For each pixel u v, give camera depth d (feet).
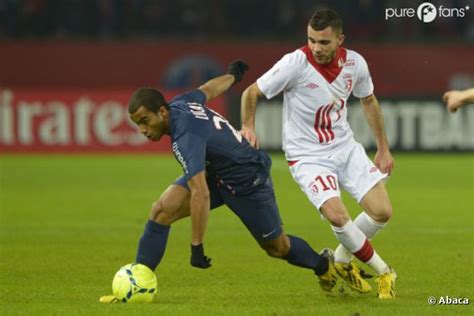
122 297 106.42
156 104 100.94
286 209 212.43
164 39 383.45
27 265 137.28
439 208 212.23
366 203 111.75
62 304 106.01
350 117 333.21
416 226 183.52
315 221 193.16
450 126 343.26
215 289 117.29
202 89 109.19
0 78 376.27
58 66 376.89
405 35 389.80
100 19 392.88
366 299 109.19
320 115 112.98
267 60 376.89
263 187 105.91
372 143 333.42
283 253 108.27
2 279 124.88
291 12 399.65
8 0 390.01
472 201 225.97
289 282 122.62
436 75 376.68
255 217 106.22
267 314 99.30
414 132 342.44
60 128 345.92
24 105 344.49
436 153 343.87
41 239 165.37
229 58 376.68
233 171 104.68
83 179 272.10
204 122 103.24
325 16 107.86
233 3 399.85
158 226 107.14
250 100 112.68
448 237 168.96
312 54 111.65
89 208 210.38
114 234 171.63
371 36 393.29
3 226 182.29
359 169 112.98
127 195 234.99
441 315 99.50
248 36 397.80
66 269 133.59
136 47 376.27
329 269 109.19
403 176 283.59
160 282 122.83
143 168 304.71
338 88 112.47
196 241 100.22
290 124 114.73
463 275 128.36
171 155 351.67
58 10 391.86
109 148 349.20
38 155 345.92
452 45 375.66
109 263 139.33
